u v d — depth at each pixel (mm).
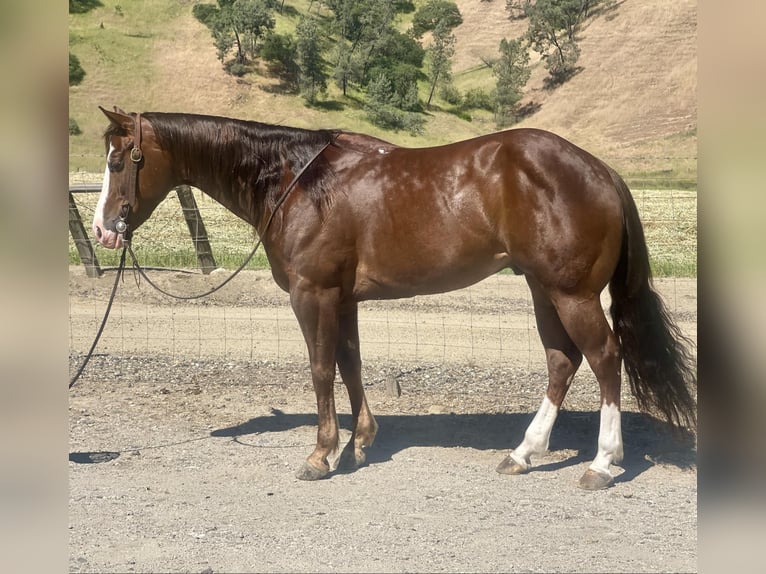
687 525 4621
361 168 5277
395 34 66375
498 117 61250
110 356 8508
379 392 7398
